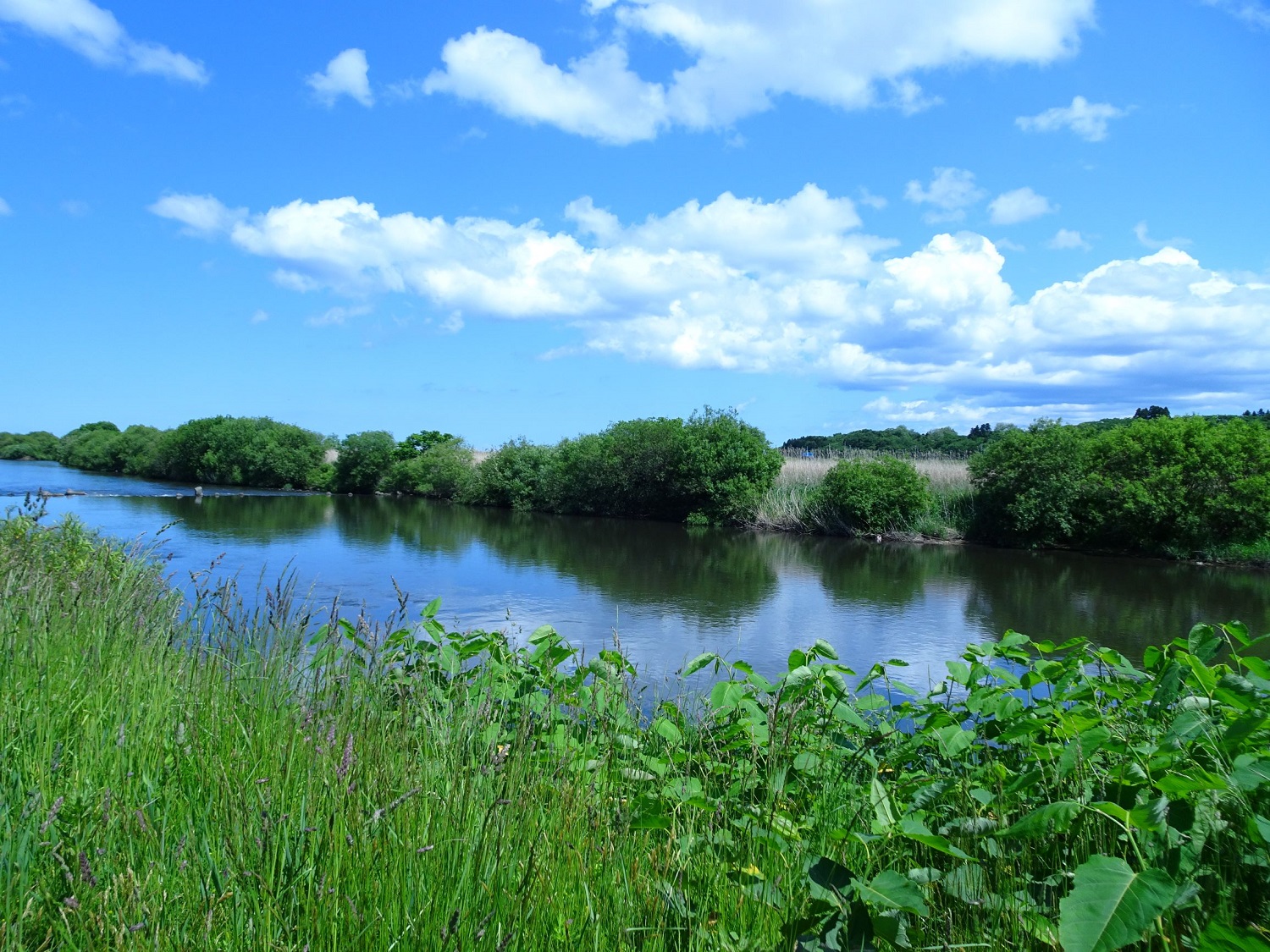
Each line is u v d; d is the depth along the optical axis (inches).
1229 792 83.1
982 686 139.4
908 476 1147.3
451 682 156.3
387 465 2130.9
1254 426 941.2
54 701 131.4
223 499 1610.5
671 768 125.8
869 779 135.0
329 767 99.7
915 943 78.8
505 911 81.0
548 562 807.7
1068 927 65.2
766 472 1343.5
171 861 87.4
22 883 79.0
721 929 82.1
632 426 1494.8
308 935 73.0
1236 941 60.7
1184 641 118.9
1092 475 982.4
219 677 149.3
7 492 1387.8
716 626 493.4
